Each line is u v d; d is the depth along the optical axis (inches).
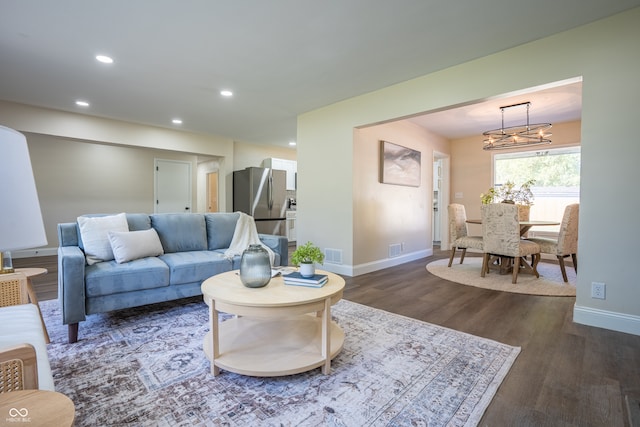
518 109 174.9
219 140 246.4
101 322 96.7
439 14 87.7
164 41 102.0
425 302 118.5
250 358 66.3
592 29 92.0
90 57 112.5
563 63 96.7
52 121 169.8
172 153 274.2
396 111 138.0
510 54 107.0
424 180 224.1
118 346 80.0
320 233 172.9
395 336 87.0
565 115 186.7
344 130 160.1
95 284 87.4
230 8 84.9
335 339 75.9
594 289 94.2
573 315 99.7
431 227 234.2
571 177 211.0
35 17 88.2
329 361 67.4
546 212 219.9
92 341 82.9
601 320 93.0
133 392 60.7
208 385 63.3
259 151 282.5
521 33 97.6
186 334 87.4
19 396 28.2
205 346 71.7
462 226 194.5
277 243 133.0
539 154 222.8
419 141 217.8
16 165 30.5
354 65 119.5
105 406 56.4
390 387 62.8
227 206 255.1
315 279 74.7
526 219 191.2
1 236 27.8
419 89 130.4
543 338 86.2
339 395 60.1
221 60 115.3
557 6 84.2
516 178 232.4
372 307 112.3
